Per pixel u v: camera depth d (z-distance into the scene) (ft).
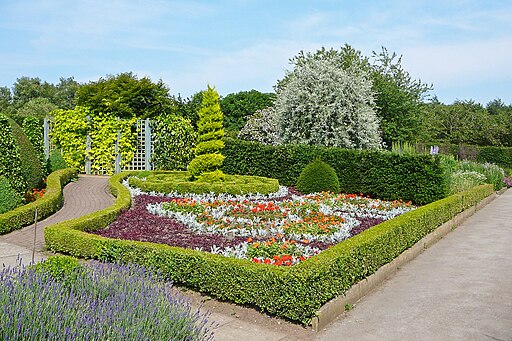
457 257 26.53
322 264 16.52
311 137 57.31
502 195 67.72
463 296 19.12
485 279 21.63
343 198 39.70
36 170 41.50
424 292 19.81
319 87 57.67
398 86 77.71
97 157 63.77
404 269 24.11
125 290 12.43
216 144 46.37
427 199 42.04
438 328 15.66
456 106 137.08
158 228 27.99
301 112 59.16
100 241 21.84
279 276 16.03
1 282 11.39
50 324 9.89
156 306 11.50
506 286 20.48
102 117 63.77
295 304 15.67
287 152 52.37
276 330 15.53
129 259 20.62
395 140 74.33
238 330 15.37
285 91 61.00
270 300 16.28
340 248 18.72
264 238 25.67
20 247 25.41
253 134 77.15
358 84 59.21
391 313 17.28
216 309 17.13
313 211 32.55
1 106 181.06
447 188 42.37
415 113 78.33
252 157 55.62
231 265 17.30
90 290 12.68
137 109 75.56
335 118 57.93
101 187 49.88
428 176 42.11
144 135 65.98
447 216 34.86
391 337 14.99
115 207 31.50
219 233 26.73
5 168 33.94
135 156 65.67
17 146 35.88
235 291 17.20
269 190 42.22
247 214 31.14
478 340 14.62
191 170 46.57
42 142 60.90
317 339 14.90
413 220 26.73
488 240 31.50
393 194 44.01
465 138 125.80
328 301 16.79
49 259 14.10
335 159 47.96
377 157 45.19
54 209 35.70
